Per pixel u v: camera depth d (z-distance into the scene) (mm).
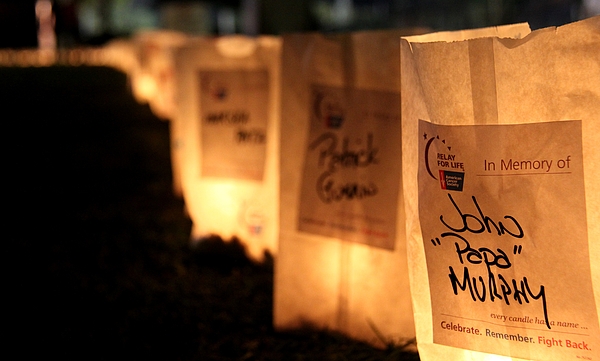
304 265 2719
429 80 1727
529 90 1631
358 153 2557
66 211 5176
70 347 2760
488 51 1655
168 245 4199
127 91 15508
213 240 3812
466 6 12414
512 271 1688
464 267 1740
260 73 3506
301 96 2633
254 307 3150
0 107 11297
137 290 3406
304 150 2646
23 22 23125
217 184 3707
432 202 1759
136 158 7723
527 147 1648
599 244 1605
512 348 1706
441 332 1781
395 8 16312
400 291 2561
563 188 1623
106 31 31781
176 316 3064
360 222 2586
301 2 12047
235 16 24234
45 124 10320
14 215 5023
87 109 12156
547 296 1657
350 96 2549
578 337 1638
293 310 2777
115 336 2855
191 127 3748
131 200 5582
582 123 1593
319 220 2658
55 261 3885
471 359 1765
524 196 1660
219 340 2826
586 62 1569
